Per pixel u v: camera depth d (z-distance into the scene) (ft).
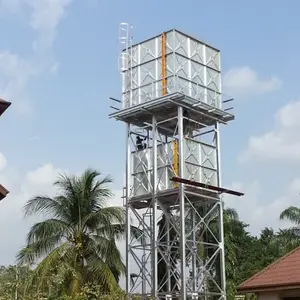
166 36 116.67
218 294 110.42
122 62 121.70
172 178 104.78
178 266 115.75
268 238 221.87
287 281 73.87
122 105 119.85
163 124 119.65
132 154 119.75
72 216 111.65
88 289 94.32
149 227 114.93
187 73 115.75
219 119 119.75
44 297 95.45
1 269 109.91
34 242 109.40
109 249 109.91
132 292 110.93
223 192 114.21
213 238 126.31
